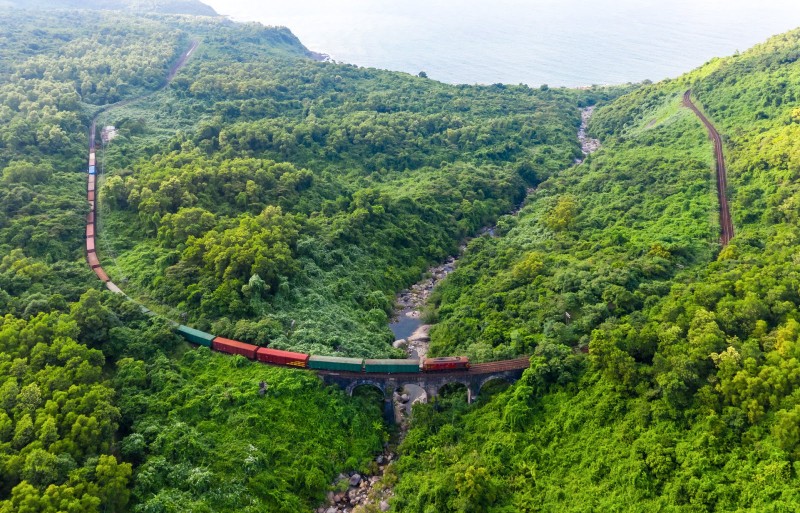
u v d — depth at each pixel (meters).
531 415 88.50
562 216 157.00
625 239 137.00
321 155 198.62
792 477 64.94
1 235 121.06
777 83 181.00
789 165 134.50
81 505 64.44
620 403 82.62
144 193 139.00
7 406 75.31
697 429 74.62
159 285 116.88
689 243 125.94
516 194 198.38
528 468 81.81
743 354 77.69
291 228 137.62
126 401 85.81
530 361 95.31
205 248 121.81
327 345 107.44
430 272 155.75
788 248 105.25
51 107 185.12
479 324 116.19
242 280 114.94
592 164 199.75
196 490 75.75
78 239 131.25
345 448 91.44
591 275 115.25
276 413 90.81
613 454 77.50
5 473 66.50
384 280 143.50
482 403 96.94
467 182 193.12
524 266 129.88
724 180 153.12
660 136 199.12
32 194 136.38
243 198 146.50
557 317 106.31
